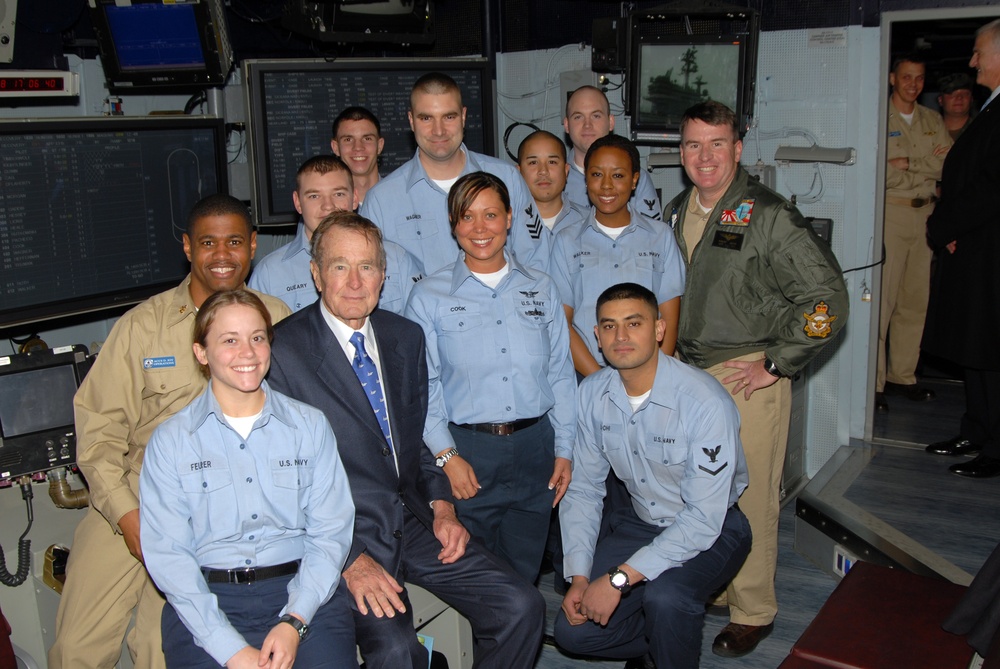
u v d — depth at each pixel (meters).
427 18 4.40
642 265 3.22
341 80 4.36
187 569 2.10
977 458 4.09
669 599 2.60
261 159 4.23
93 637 2.62
